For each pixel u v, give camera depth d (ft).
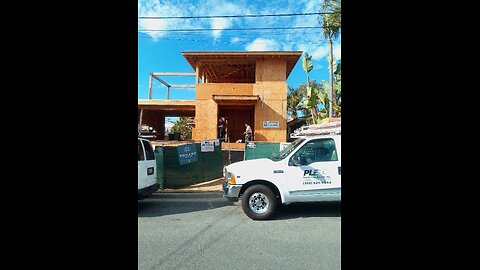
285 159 18.28
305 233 14.83
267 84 50.80
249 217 17.80
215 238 14.15
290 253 12.13
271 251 12.37
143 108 59.72
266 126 50.14
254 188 17.67
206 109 50.90
